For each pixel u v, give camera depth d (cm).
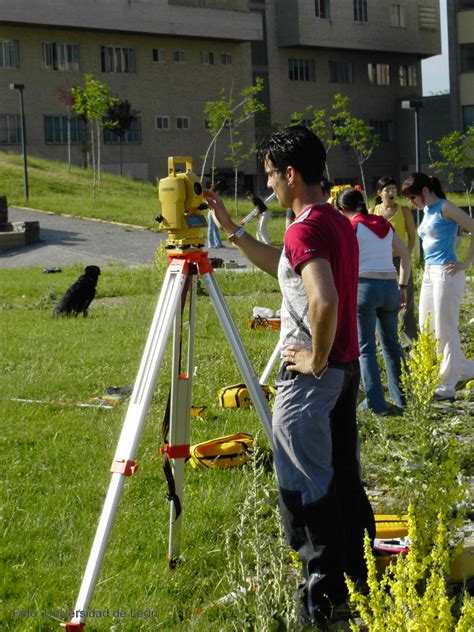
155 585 447
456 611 383
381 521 489
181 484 468
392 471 585
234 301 1560
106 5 5809
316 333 378
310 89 7056
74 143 5850
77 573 463
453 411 767
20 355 1077
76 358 1050
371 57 7381
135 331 1265
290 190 404
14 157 4888
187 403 457
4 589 445
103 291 1794
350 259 403
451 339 818
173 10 6072
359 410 755
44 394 866
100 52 5956
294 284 396
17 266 2444
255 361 977
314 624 399
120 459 390
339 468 427
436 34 7694
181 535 491
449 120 6750
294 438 396
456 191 6400
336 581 405
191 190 423
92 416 777
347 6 7062
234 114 6506
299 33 6781
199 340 1122
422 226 833
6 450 677
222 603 419
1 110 5628
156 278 1880
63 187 4194
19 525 523
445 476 425
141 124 6150
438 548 354
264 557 421
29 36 5672
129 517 532
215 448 618
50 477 611
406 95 7619
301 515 405
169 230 428
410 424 645
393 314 779
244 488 559
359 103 7312
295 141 398
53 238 2923
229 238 446
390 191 1024
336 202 795
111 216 3425
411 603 329
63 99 5553
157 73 6200
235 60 6544
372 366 765
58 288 1878
